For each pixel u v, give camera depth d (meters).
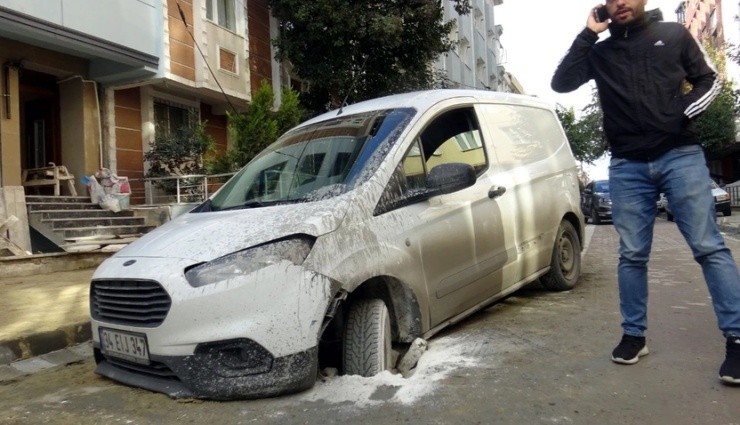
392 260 3.64
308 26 14.27
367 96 15.59
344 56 14.62
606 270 7.26
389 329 3.62
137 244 3.73
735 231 13.79
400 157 3.97
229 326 3.07
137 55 12.23
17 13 9.94
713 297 3.21
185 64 13.58
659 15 3.30
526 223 5.13
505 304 5.42
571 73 3.48
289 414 2.97
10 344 4.63
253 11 16.59
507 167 5.05
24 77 12.29
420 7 14.51
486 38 38.53
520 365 3.60
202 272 3.15
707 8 40.00
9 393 3.78
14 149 11.22
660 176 3.28
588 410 2.90
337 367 3.71
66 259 8.94
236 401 3.14
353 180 3.77
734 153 35.62
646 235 3.45
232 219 3.62
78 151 12.72
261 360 3.09
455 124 4.65
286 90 12.69
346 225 3.46
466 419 2.85
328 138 4.33
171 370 3.20
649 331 4.20
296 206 3.61
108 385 3.64
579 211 6.12
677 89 3.22
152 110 14.02
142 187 13.70
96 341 3.62
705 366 3.42
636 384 3.20
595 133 35.53
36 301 6.32
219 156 13.62
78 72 12.56
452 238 4.17
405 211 3.86
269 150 4.71
